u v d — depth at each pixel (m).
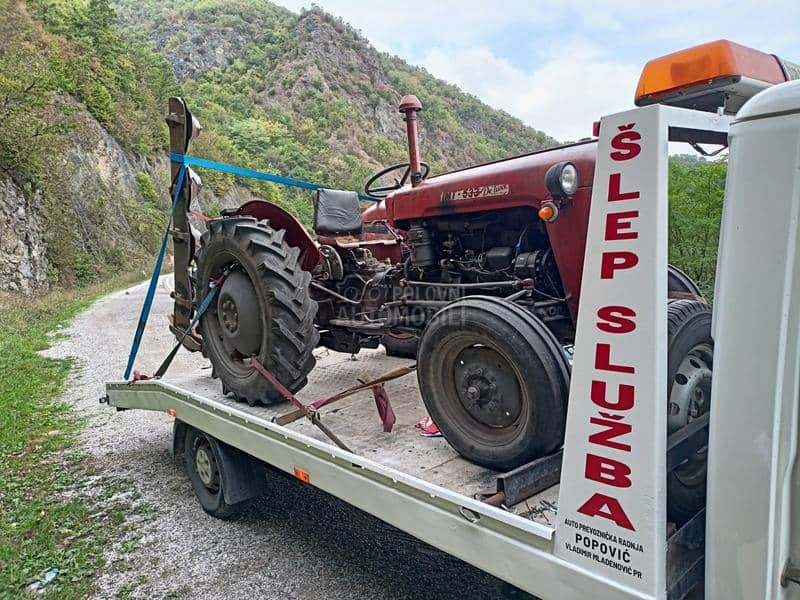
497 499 1.89
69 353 9.12
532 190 2.64
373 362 4.34
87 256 21.98
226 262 3.66
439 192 3.03
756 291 1.26
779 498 1.26
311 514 3.62
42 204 20.44
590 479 1.51
